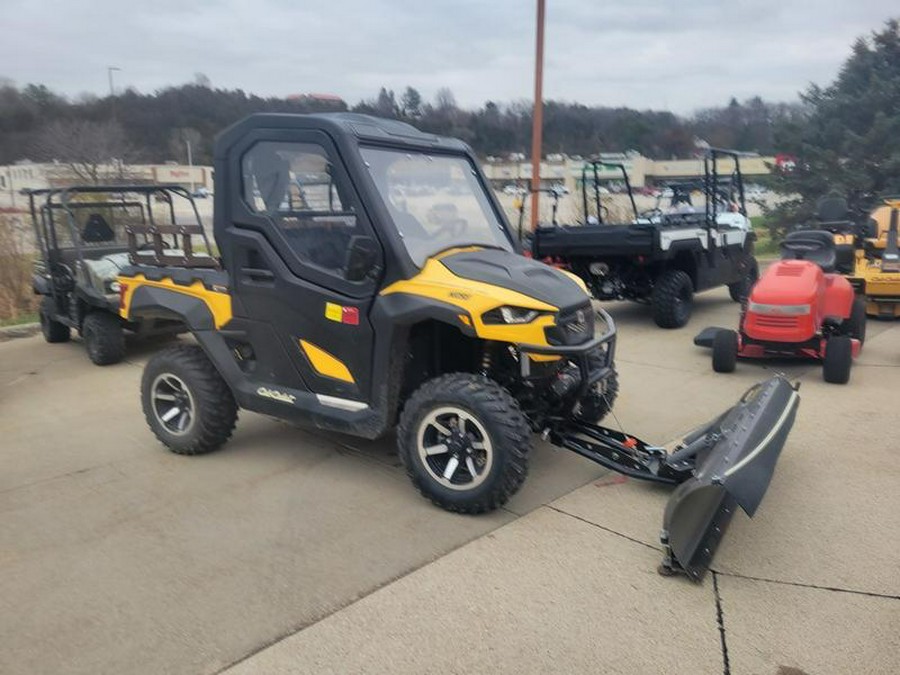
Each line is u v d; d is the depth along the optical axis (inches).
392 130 169.6
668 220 356.8
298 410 167.5
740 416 153.3
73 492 169.6
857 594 125.6
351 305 156.2
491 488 146.8
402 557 138.5
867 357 285.7
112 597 126.7
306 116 157.9
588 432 173.5
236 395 177.3
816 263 286.2
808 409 220.8
